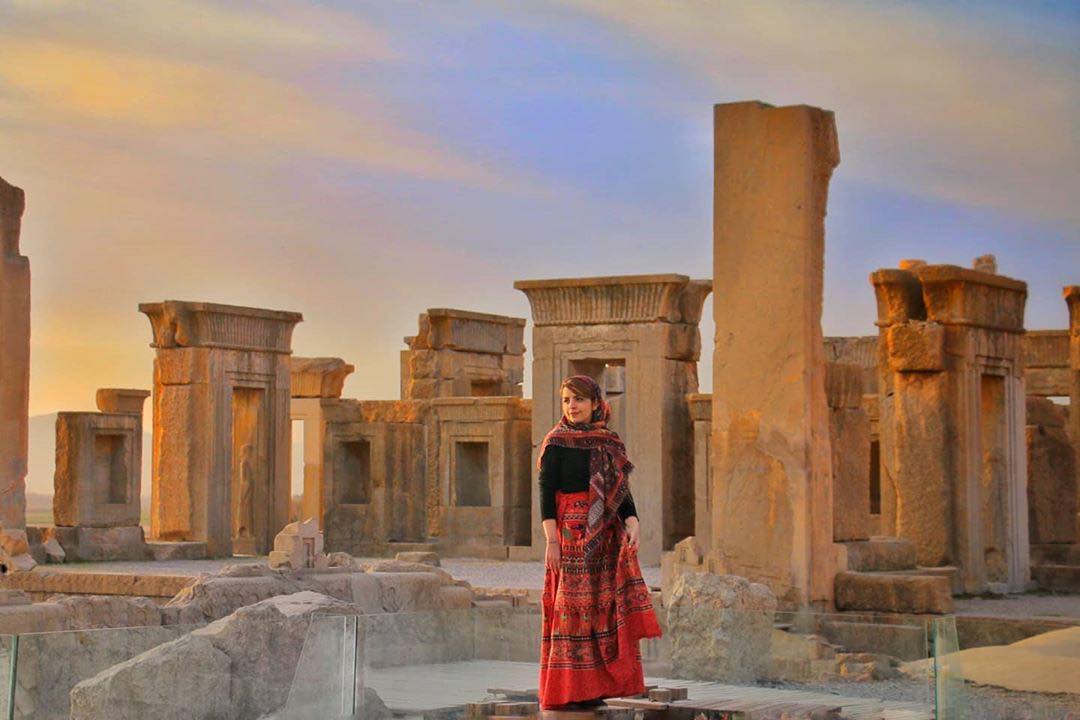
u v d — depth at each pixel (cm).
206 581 1388
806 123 1494
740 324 1513
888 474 1912
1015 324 1964
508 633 1073
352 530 2717
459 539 2620
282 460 2700
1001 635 1262
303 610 1084
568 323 2478
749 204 1515
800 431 1477
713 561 1512
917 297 1902
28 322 1438
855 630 1193
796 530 1473
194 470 2561
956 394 1850
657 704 909
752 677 1187
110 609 1259
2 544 1391
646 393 2416
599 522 879
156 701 925
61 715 910
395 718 980
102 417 2473
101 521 2469
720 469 1516
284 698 986
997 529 1936
